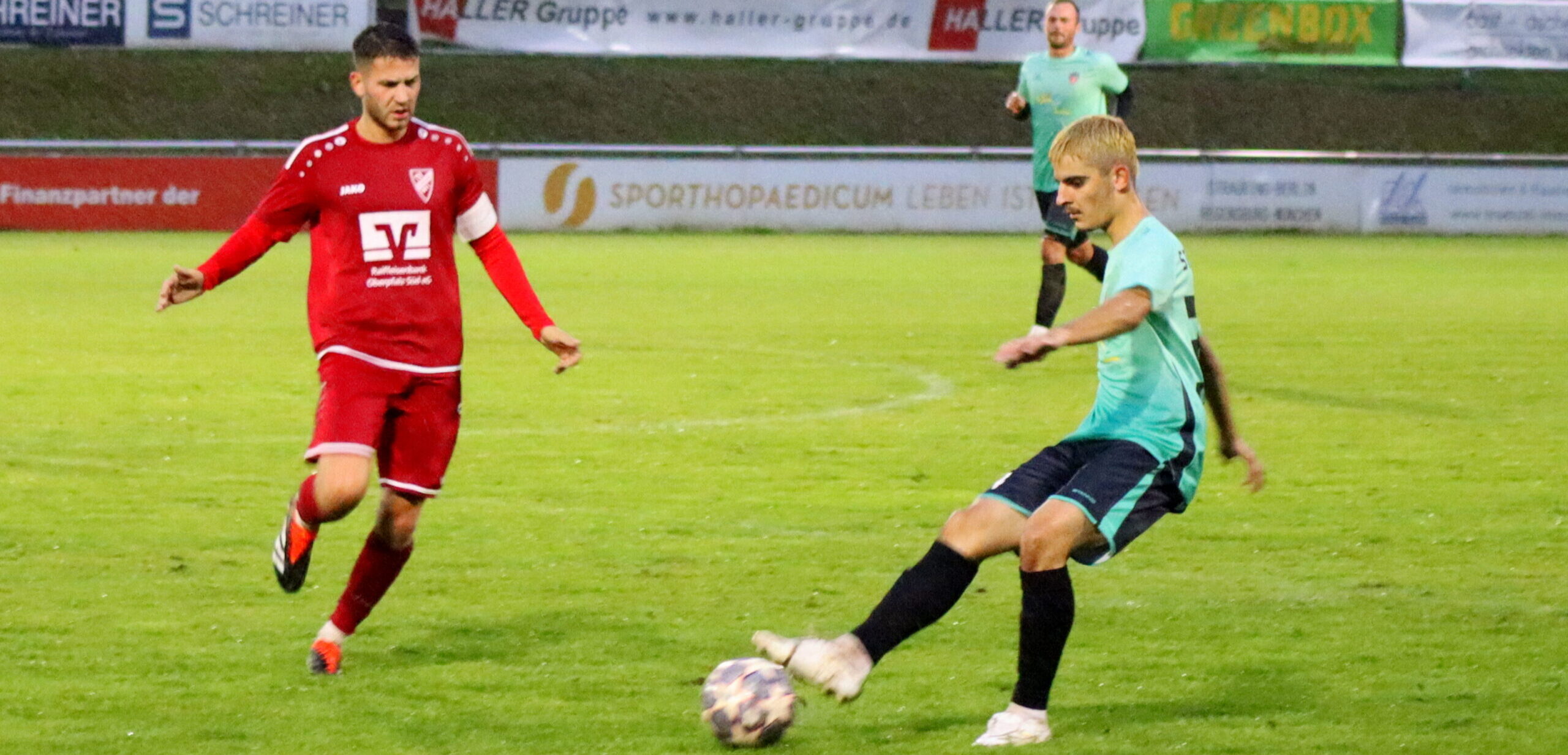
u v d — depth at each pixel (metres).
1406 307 60.72
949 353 47.25
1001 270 73.38
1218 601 21.52
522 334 50.25
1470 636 19.95
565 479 29.03
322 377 17.73
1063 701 17.25
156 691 17.11
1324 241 94.56
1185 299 15.98
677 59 119.50
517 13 100.06
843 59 103.88
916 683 17.83
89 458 30.27
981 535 15.53
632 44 101.69
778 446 32.53
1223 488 29.17
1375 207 99.94
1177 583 22.48
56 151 102.06
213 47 95.12
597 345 47.56
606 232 91.31
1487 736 16.17
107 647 18.66
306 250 80.19
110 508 26.09
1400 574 23.14
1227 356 47.47
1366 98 127.06
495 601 21.06
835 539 24.84
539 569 22.75
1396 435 34.66
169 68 111.25
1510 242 95.44
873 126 117.25
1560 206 102.12
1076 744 15.78
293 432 33.16
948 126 118.44
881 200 94.81
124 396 37.28
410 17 98.56
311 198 17.52
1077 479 15.59
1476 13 110.62
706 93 116.94
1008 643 19.44
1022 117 45.28
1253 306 60.66
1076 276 72.69
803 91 118.56
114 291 59.19
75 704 16.64
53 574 21.98
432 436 17.86
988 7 105.19
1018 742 15.67
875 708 16.95
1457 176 100.75
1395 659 18.91
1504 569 23.48
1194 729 16.30
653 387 40.00
